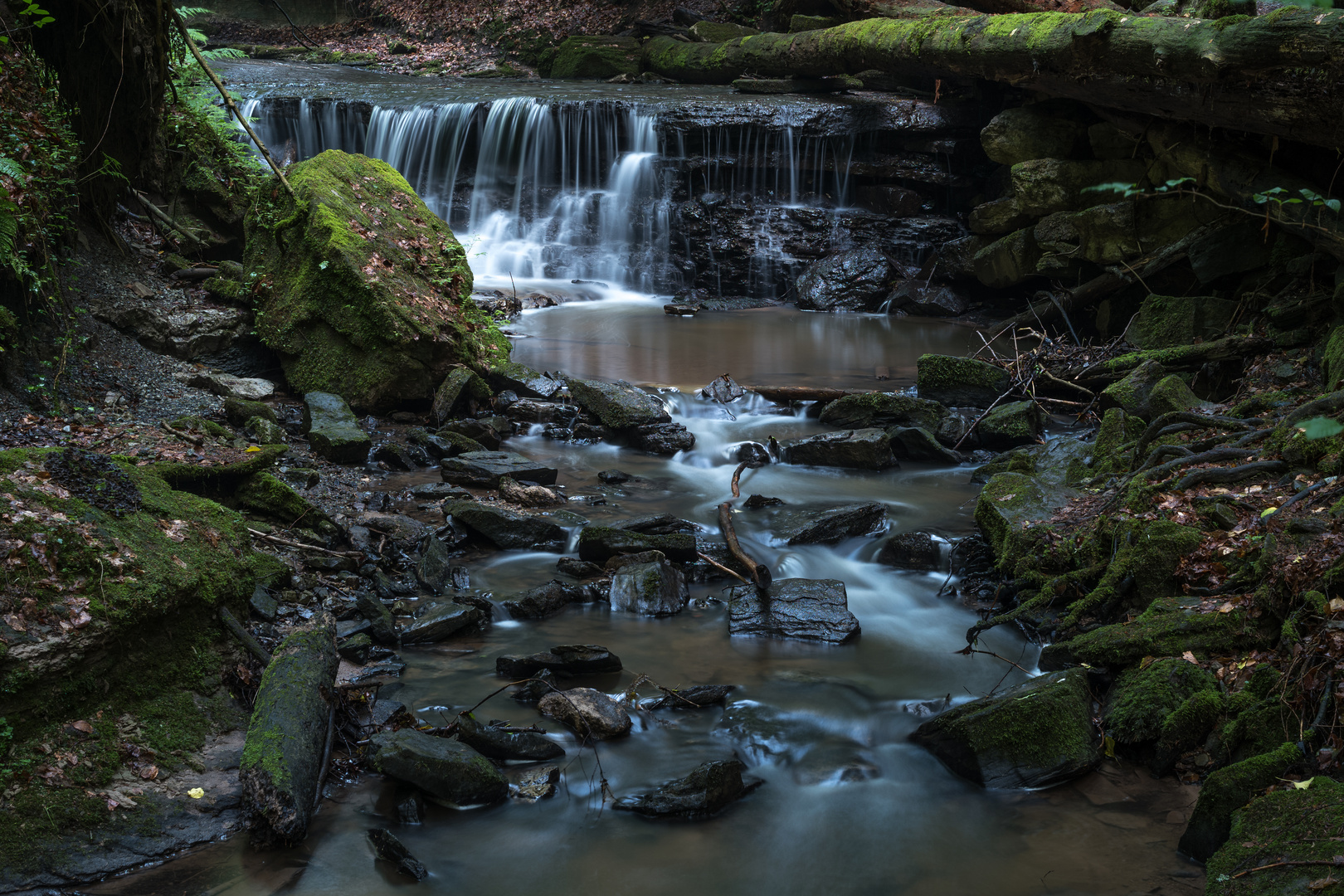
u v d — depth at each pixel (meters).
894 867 3.79
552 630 5.60
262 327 8.75
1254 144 9.38
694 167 15.30
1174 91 9.07
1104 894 3.61
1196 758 4.29
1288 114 7.89
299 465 7.25
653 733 4.64
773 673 5.22
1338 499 5.03
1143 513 5.71
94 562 3.98
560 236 15.75
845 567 6.58
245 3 24.94
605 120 15.59
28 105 7.08
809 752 4.54
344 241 8.56
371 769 4.20
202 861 3.59
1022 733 4.31
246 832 3.75
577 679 5.07
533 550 6.59
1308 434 3.15
